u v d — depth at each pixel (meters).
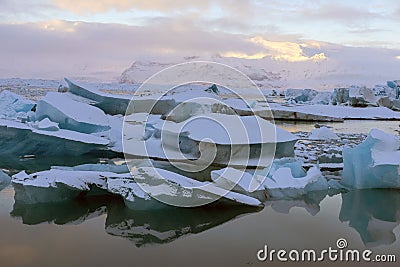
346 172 7.20
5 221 5.03
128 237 4.53
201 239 4.48
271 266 3.77
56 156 10.37
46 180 5.82
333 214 5.50
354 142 12.79
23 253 4.03
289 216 5.36
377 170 6.83
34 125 11.00
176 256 3.98
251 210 5.62
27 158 10.08
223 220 5.17
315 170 6.95
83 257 3.95
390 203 6.06
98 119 12.11
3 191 6.53
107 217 5.23
